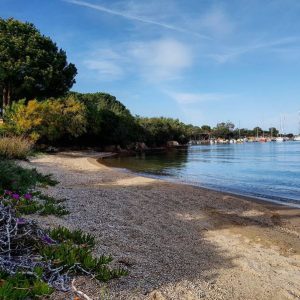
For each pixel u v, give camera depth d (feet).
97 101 283.18
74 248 16.15
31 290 11.94
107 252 18.07
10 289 11.39
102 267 15.05
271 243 25.30
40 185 37.91
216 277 16.90
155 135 295.07
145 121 299.58
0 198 22.75
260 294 15.51
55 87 149.89
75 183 48.98
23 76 133.80
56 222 22.09
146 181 57.21
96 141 196.24
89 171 72.02
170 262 18.04
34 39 140.15
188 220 29.99
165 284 14.97
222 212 35.29
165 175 79.92
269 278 17.76
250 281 16.96
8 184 29.86
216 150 257.96
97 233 21.49
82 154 146.00
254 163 122.52
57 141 160.25
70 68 155.74
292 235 28.02
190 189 49.90
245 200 44.06
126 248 19.34
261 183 66.28
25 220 16.60
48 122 126.72
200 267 18.07
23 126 115.96
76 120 141.38
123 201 35.24
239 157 162.71
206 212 34.47
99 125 177.68
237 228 29.07
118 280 14.56
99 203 32.30
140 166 104.58
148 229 24.79
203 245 22.85
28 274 13.01
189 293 14.39
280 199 47.01
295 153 205.05
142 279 15.08
